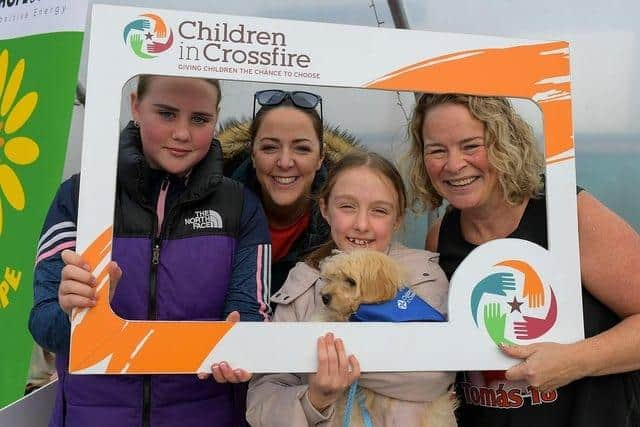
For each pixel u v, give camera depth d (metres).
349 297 0.76
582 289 0.83
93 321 0.68
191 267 0.80
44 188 1.05
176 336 0.69
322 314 0.78
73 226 0.82
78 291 0.67
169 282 0.80
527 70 0.78
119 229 0.80
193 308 0.80
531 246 0.76
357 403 0.78
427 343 0.73
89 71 0.69
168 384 0.81
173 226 0.81
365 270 0.76
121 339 0.68
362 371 0.71
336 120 0.90
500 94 0.77
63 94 1.05
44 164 1.05
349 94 0.90
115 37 0.70
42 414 1.00
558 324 0.75
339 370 0.70
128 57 0.70
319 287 0.79
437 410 0.78
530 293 0.75
